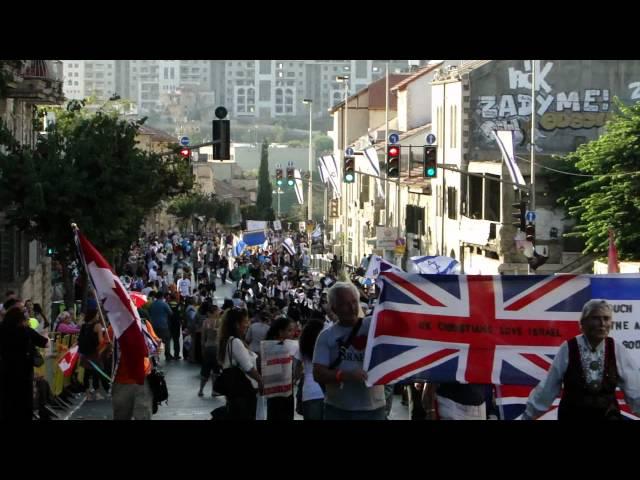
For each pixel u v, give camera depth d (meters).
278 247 95.50
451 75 66.88
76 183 34.06
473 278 11.60
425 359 11.52
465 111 64.06
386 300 11.54
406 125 87.69
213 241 105.62
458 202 65.12
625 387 10.05
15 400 16.12
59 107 66.00
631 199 46.31
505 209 56.69
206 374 23.53
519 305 11.67
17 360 16.09
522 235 42.50
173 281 60.62
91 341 20.19
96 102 85.69
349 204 101.00
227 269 78.81
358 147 95.56
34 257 46.53
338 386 11.15
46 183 33.81
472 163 62.50
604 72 63.62
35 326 20.73
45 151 35.69
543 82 63.56
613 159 47.22
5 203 34.38
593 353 10.00
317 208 189.00
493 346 11.66
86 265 15.86
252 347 20.94
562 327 11.69
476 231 60.38
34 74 42.19
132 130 37.66
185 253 91.62
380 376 11.38
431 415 13.59
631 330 11.82
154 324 31.61
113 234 35.53
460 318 11.61
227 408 15.68
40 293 48.81
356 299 11.04
